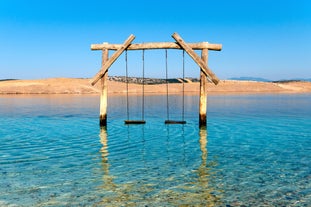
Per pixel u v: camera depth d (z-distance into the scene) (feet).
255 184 31.42
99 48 70.33
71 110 109.70
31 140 53.67
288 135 58.23
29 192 29.35
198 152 44.93
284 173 34.91
